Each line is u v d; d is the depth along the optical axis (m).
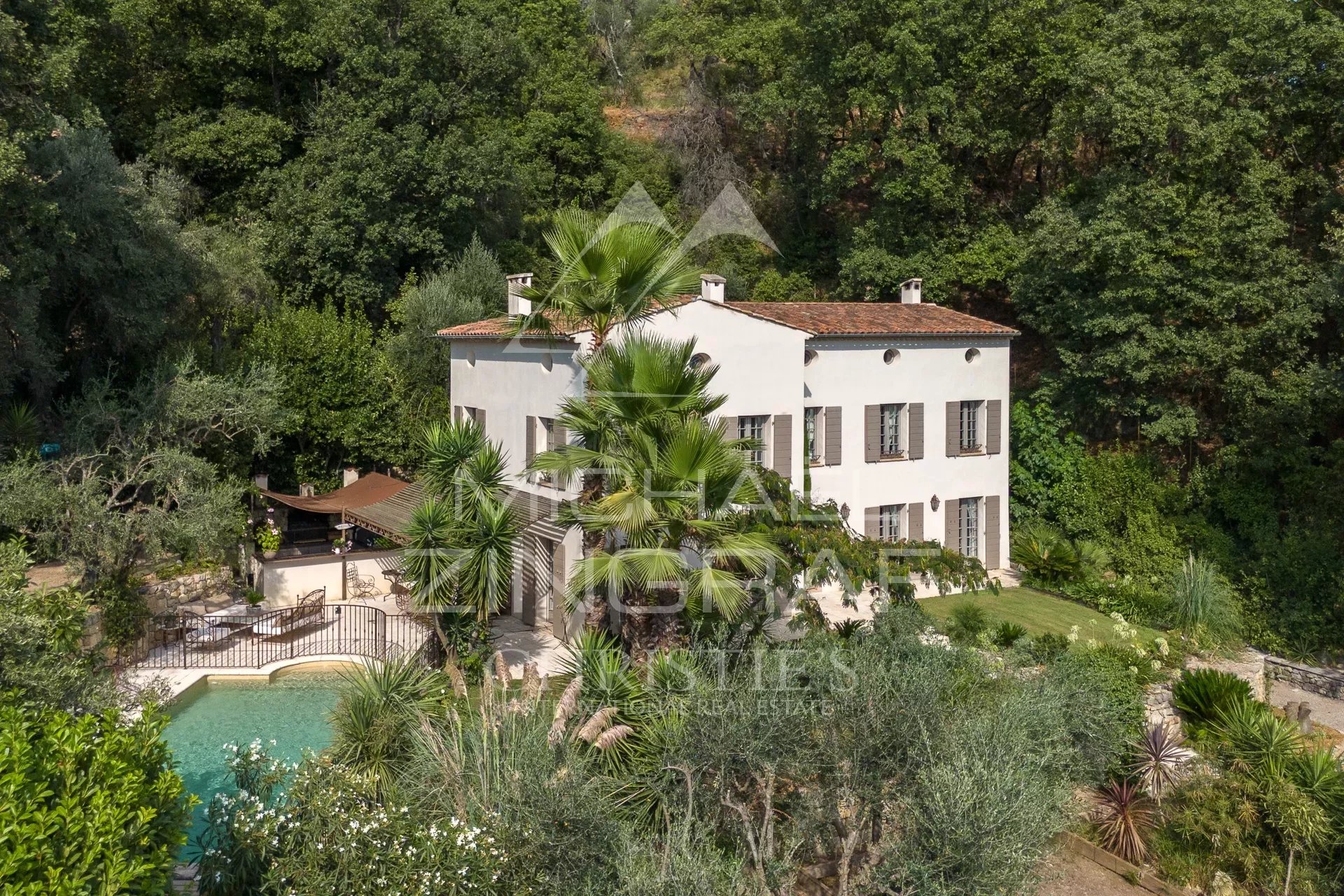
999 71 38.66
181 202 37.34
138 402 25.66
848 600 19.28
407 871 10.12
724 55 52.03
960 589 28.98
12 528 21.47
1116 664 19.45
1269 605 26.73
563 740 12.20
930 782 10.61
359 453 34.53
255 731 18.12
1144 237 31.22
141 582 23.92
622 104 61.59
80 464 23.08
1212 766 16.11
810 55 43.50
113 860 7.65
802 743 11.66
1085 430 35.62
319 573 26.66
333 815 10.73
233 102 41.22
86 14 36.56
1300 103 31.89
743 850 11.98
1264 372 31.67
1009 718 12.57
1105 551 30.52
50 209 22.53
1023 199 42.53
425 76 42.03
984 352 30.62
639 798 12.36
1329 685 23.44
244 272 33.72
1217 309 30.70
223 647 22.45
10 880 7.06
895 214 40.72
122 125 38.97
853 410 27.95
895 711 11.49
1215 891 14.30
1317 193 33.91
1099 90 32.84
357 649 22.44
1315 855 14.52
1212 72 31.55
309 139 40.88
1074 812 14.11
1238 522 29.83
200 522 22.28
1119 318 32.00
